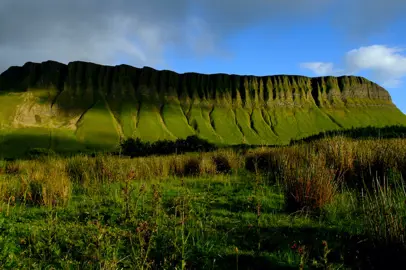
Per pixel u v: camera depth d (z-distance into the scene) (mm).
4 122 103375
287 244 4539
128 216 5672
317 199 5992
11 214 6367
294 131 135500
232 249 4496
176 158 13242
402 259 3850
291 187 6344
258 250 4359
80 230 5051
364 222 4855
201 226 5211
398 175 6758
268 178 9461
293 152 10914
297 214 5926
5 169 14867
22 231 5176
